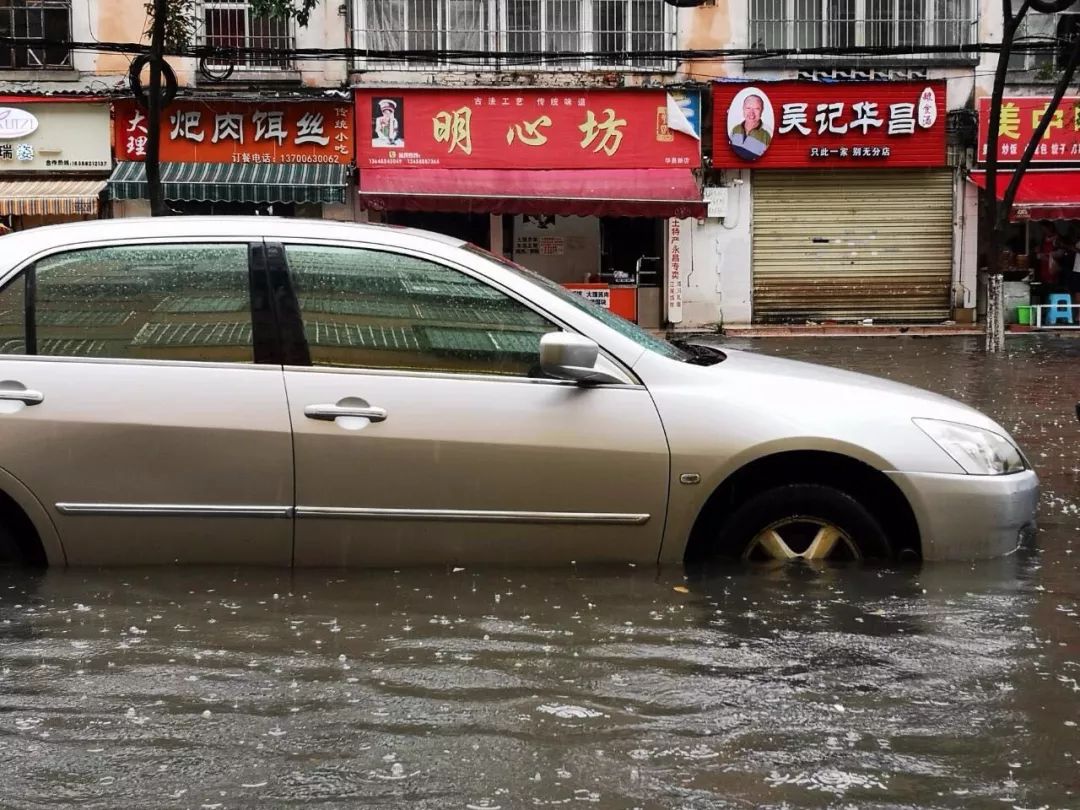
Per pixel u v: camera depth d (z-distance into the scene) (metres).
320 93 18.30
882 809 2.49
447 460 3.97
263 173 18.28
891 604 3.83
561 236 19.69
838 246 19.53
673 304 19.34
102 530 4.00
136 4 18.03
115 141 18.20
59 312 4.07
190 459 3.96
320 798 2.56
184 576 4.03
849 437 4.05
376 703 3.07
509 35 18.81
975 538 4.16
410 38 18.64
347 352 4.06
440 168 18.75
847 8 19.02
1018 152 19.23
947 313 19.78
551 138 18.88
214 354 4.05
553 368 3.97
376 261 4.15
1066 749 2.79
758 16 18.98
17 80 18.12
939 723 2.95
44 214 18.06
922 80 18.81
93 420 3.96
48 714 3.01
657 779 2.63
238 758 2.75
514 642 3.51
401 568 4.07
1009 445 4.34
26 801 2.54
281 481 3.98
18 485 3.96
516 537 4.04
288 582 4.00
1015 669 3.31
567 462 3.99
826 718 2.98
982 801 2.53
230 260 4.12
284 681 3.22
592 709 3.03
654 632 3.59
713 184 19.25
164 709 3.04
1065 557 4.54
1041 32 18.98
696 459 4.00
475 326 4.11
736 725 2.93
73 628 3.62
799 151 19.06
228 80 18.30
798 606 3.82
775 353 15.74
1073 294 19.88
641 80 18.89
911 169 19.38
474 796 2.56
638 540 4.07
